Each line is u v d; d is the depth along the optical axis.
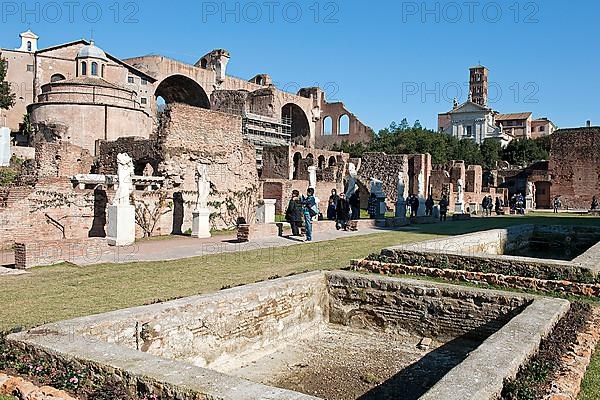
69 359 5.50
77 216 21.06
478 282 10.86
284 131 80.69
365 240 20.25
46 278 11.66
